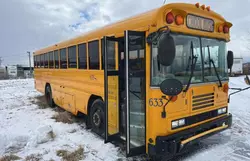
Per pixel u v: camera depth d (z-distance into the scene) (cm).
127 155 336
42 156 401
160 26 311
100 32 459
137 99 353
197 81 362
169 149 320
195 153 400
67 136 509
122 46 407
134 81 346
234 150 413
